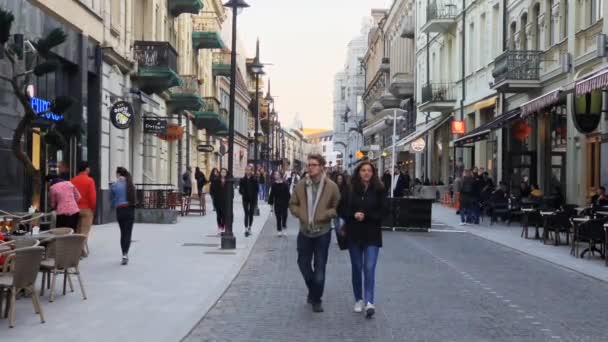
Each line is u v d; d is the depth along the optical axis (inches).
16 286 333.4
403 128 2437.3
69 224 538.9
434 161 1942.7
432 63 1959.9
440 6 1704.0
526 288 481.4
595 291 474.6
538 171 1130.0
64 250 401.7
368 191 375.6
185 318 365.1
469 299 434.0
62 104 493.0
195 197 1337.4
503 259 645.9
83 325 345.7
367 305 373.7
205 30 1828.2
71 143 836.6
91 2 886.4
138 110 1160.8
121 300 412.5
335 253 673.6
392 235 872.3
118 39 1016.9
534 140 1157.1
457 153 1653.5
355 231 378.0
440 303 418.6
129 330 336.5
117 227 880.9
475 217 1034.7
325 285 483.2
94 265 557.6
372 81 3302.2
